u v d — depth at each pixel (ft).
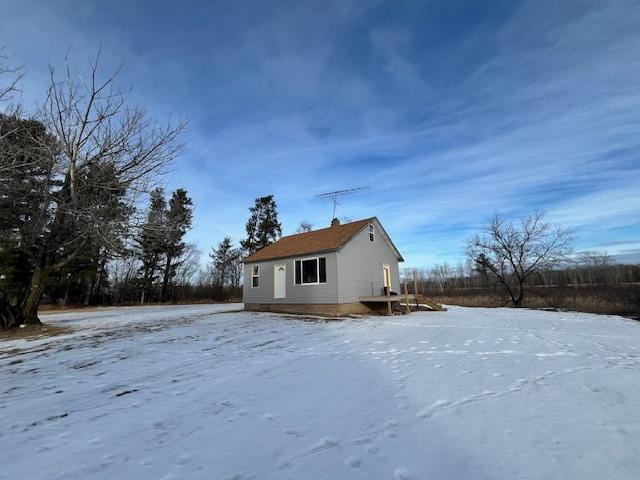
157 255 125.39
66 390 19.97
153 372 23.43
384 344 31.71
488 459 11.06
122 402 17.67
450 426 13.60
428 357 26.02
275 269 68.03
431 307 72.79
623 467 10.44
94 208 43.98
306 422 14.37
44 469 11.23
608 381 19.49
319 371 22.63
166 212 52.16
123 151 47.75
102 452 12.31
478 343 31.86
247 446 12.37
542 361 24.54
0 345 36.22
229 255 169.58
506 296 118.21
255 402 16.99
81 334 41.93
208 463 11.28
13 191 40.22
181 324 50.16
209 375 22.31
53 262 50.83
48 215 45.80
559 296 106.93
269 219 148.87
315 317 56.18
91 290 118.42
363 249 65.82
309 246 65.10
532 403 16.01
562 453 11.34
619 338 35.32
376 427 13.67
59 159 44.62
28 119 41.32
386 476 10.24
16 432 14.28
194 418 15.20
